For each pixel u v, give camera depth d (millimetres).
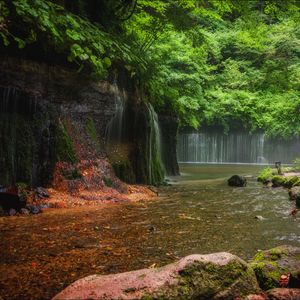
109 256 4902
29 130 9500
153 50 18609
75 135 10750
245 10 15562
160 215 7742
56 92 10148
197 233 6223
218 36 32500
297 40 28719
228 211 8312
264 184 14500
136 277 3244
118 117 13008
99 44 7812
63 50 9289
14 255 4875
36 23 7113
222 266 3371
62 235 5930
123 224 6828
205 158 31844
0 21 7082
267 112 28969
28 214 7520
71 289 3211
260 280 3639
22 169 9289
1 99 8789
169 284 3127
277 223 7047
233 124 31297
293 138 29281
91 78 10883
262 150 30516
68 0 10477
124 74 13250
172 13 13828
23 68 9070
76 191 9578
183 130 31953
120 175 12328
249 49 31422
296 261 3881
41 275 4168
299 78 22906
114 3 12430
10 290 3740
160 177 15555
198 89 24750
